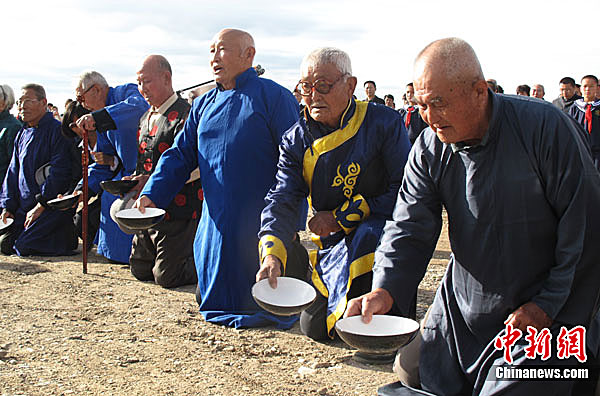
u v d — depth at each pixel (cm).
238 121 523
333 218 445
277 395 366
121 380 381
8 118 893
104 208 732
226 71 532
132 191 620
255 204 524
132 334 473
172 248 617
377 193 455
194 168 566
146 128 654
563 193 270
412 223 317
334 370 411
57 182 776
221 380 387
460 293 311
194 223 627
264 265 390
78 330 477
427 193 312
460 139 277
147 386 373
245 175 521
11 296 569
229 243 523
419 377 330
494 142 278
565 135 270
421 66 266
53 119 799
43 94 795
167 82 641
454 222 304
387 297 310
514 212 282
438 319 321
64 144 781
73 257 779
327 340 469
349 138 442
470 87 260
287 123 523
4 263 726
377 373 405
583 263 273
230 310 525
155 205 538
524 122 275
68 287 612
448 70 259
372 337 285
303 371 406
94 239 796
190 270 629
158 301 571
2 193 821
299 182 456
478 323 304
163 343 455
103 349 436
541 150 272
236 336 479
